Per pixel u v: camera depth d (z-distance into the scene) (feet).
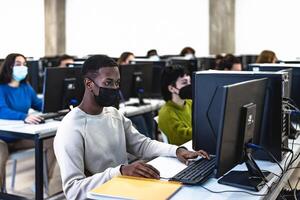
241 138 5.48
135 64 14.94
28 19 29.37
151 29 29.01
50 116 11.45
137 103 15.17
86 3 31.19
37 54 30.04
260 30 26.45
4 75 12.19
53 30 31.14
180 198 5.25
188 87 9.22
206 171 6.12
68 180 6.07
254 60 23.54
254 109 5.66
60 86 11.38
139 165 6.03
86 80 6.60
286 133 7.22
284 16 25.62
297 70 8.98
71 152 6.23
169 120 9.31
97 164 6.59
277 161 6.73
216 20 27.27
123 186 5.53
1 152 11.07
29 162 15.31
